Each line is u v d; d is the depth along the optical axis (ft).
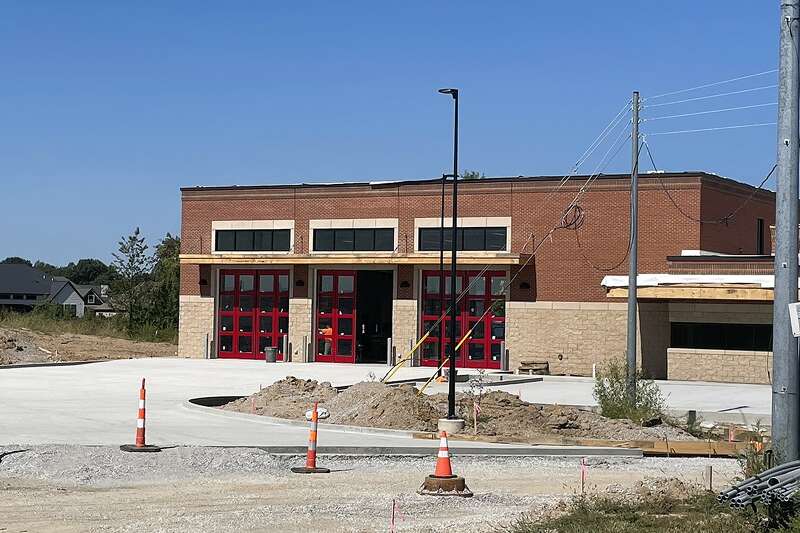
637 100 99.19
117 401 93.04
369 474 56.95
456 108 80.02
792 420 43.88
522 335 149.59
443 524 41.81
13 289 406.82
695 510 43.21
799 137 44.68
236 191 170.09
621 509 43.52
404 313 157.79
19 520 41.32
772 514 38.63
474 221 153.58
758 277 132.77
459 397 89.25
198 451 59.47
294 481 53.57
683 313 136.77
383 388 84.02
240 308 169.78
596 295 145.38
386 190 159.63
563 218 147.74
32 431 68.33
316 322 164.66
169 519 41.91
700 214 140.56
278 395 91.04
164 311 239.50
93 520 41.60
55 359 156.35
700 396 112.57
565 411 84.33
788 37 44.47
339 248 162.91
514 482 55.77
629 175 144.15
